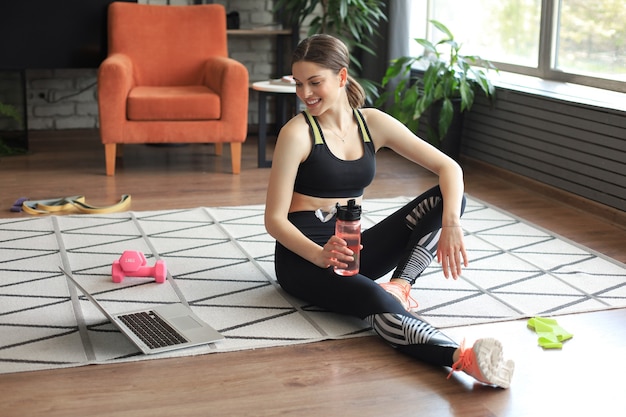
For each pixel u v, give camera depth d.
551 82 4.65
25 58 5.15
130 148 5.34
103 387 2.11
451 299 2.76
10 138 5.35
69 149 5.23
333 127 2.53
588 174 3.98
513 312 2.66
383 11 5.60
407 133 2.61
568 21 4.57
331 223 2.60
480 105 4.87
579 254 3.28
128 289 2.81
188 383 2.14
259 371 2.22
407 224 2.64
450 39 4.88
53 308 2.62
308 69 2.37
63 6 5.18
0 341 2.37
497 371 2.09
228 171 4.72
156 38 5.03
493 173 4.75
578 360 2.34
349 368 2.24
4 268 2.99
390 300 2.37
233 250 3.26
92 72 5.90
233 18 5.82
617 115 3.76
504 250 3.31
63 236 3.40
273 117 6.21
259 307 2.66
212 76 4.78
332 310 2.60
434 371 2.23
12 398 2.04
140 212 3.79
